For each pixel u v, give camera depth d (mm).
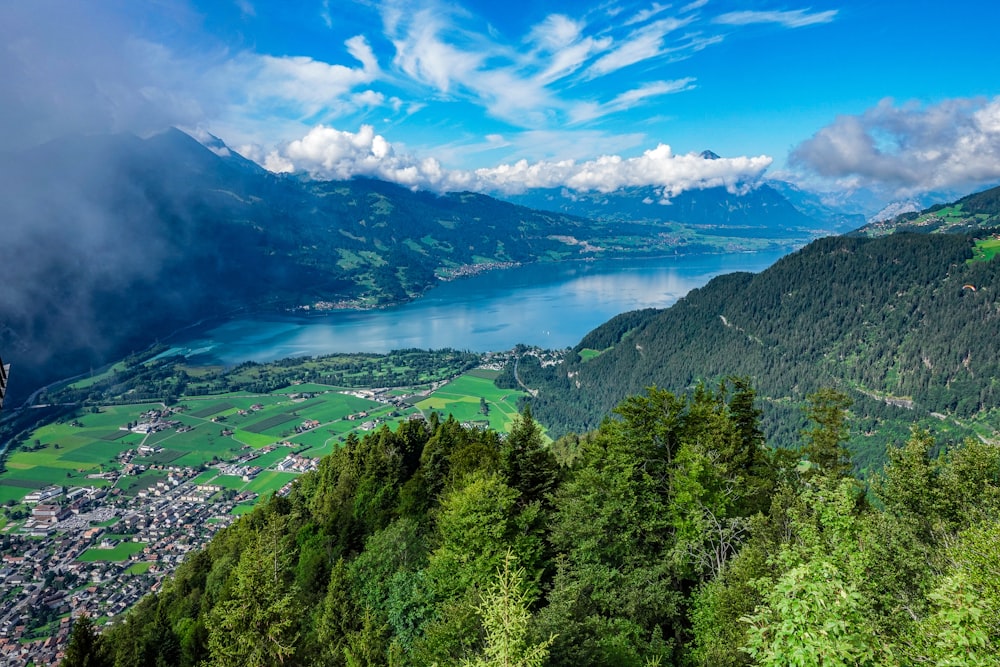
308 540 74375
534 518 46344
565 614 32719
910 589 28062
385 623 43250
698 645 36500
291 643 39344
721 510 45719
